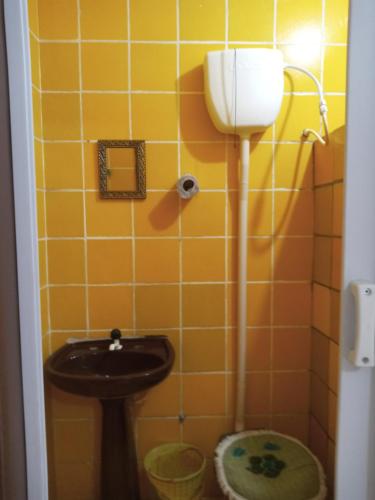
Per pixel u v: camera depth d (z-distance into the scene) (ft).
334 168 4.02
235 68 4.06
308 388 4.79
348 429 2.05
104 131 4.40
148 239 4.54
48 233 4.47
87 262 4.52
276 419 4.79
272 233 4.63
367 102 1.88
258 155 4.55
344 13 4.40
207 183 4.52
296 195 4.61
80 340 4.55
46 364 3.99
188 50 4.35
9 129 2.53
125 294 4.58
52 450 4.59
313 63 4.44
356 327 1.94
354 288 1.92
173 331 4.64
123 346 4.47
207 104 4.22
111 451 4.26
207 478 4.76
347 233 1.94
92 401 4.66
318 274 4.52
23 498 2.58
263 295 4.69
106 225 4.50
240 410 4.58
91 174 4.44
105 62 4.33
